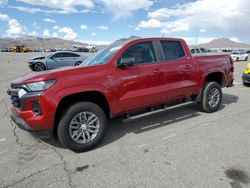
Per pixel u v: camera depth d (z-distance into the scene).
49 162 3.53
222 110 5.99
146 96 4.43
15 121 3.79
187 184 2.87
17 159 3.64
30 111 3.54
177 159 3.49
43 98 3.47
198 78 5.36
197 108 6.12
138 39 4.48
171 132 4.58
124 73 4.16
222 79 6.03
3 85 10.38
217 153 3.64
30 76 3.76
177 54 5.07
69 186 2.93
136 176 3.08
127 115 4.40
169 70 4.76
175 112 5.85
